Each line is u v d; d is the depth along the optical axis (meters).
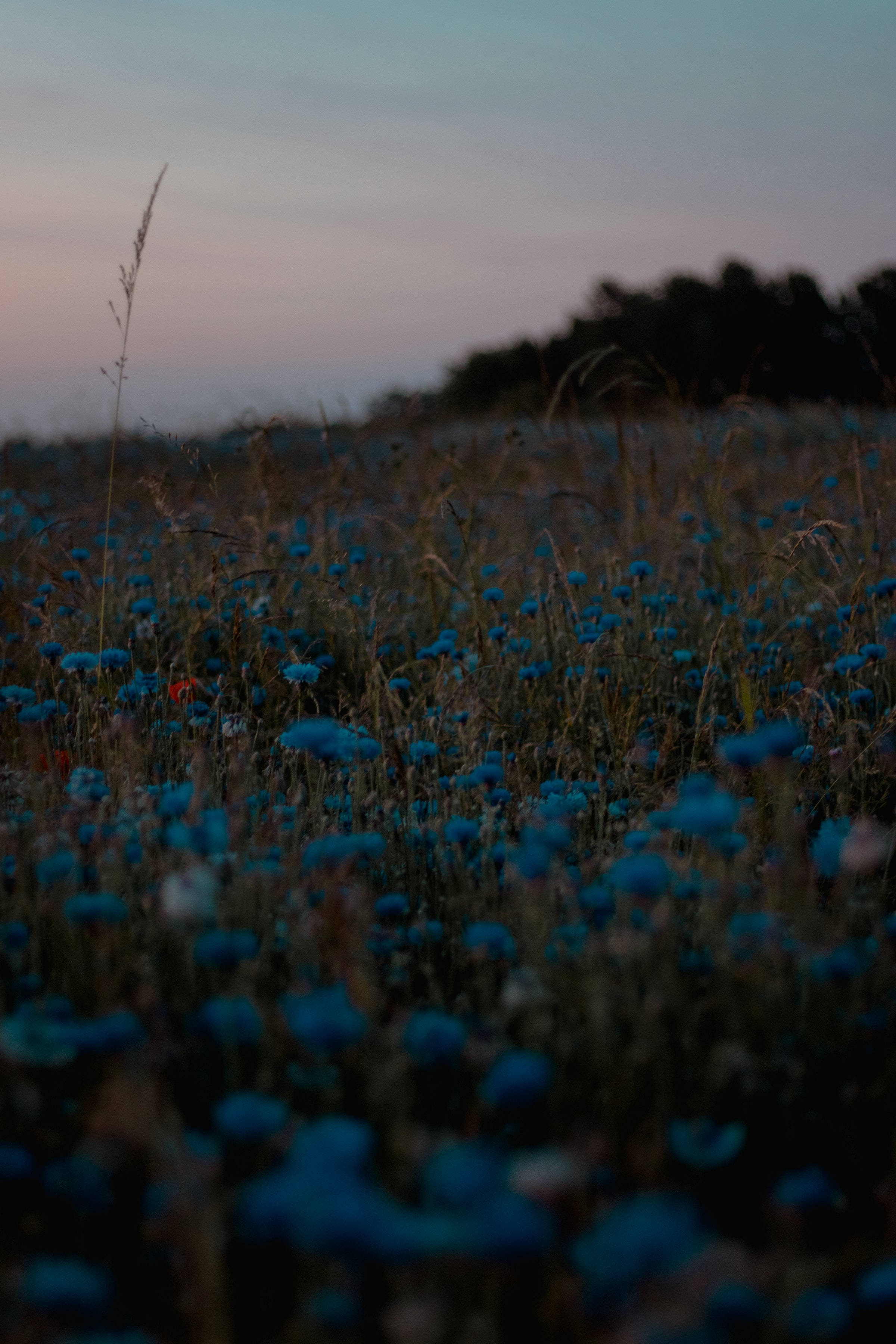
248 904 2.16
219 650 4.36
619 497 6.07
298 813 2.74
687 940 2.25
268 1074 1.66
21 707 3.37
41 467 8.00
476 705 3.42
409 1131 1.55
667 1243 1.10
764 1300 1.20
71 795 2.60
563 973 1.98
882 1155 1.81
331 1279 1.32
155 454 6.54
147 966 1.92
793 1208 1.45
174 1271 1.41
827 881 2.74
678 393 6.03
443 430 8.33
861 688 3.64
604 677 3.96
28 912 2.19
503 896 2.38
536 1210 1.25
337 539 5.12
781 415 7.83
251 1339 1.43
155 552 5.32
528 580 5.02
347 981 1.90
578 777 3.41
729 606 4.49
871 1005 2.08
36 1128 1.67
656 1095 1.83
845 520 5.27
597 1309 1.22
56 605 4.23
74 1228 1.58
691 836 2.82
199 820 2.27
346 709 3.88
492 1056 1.71
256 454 5.48
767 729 2.19
